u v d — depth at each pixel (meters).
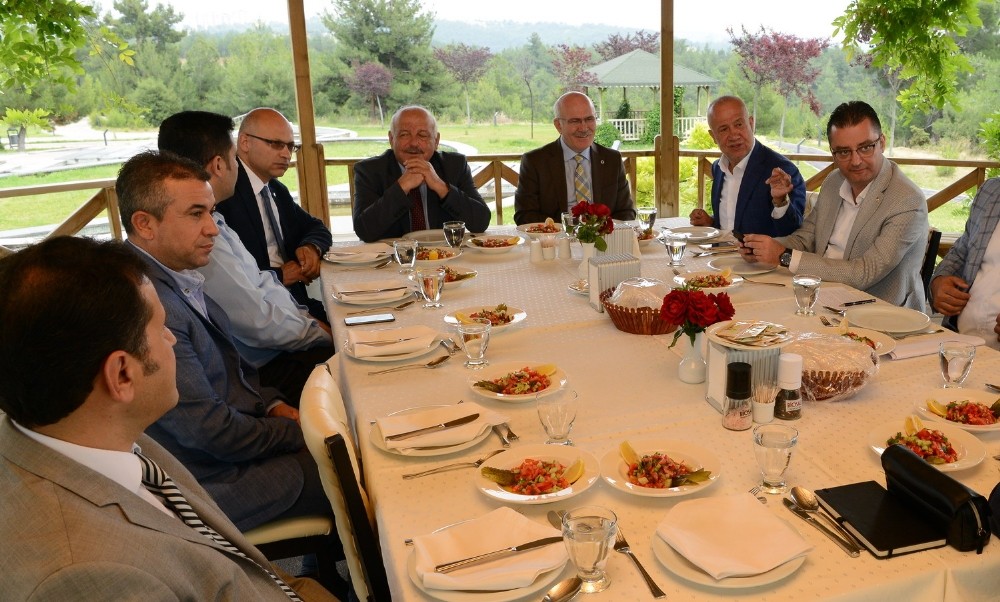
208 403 1.67
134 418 0.96
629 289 2.02
